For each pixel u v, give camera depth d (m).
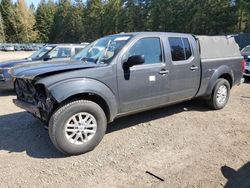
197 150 4.36
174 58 5.32
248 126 5.41
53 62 4.79
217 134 5.01
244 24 38.62
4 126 5.53
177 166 3.87
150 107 5.09
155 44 5.07
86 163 3.97
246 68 10.41
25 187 3.40
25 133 5.13
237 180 3.52
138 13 55.31
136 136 4.92
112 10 62.41
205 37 6.03
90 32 69.50
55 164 3.95
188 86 5.65
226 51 6.58
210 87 6.16
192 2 42.28
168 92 5.27
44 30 80.19
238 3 35.66
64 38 76.44
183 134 5.01
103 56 4.70
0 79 8.62
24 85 4.47
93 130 4.28
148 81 4.88
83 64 4.43
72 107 4.03
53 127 3.96
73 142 4.12
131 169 3.80
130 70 4.62
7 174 3.69
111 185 3.44
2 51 48.31
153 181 3.50
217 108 6.44
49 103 3.98
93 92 4.17
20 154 4.26
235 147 4.46
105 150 4.38
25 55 33.97
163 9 47.66
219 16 38.81
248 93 8.52
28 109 4.45
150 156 4.17
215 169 3.77
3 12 74.75
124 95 4.61
